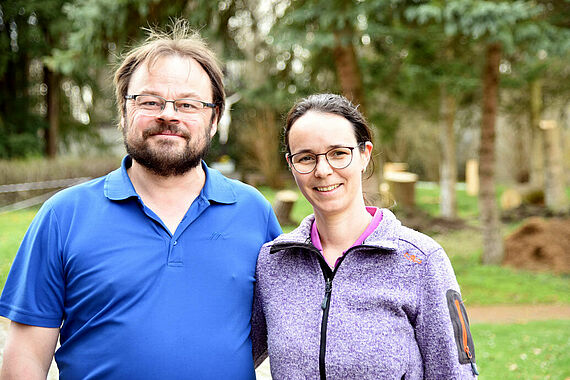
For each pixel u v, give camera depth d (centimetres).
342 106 174
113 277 170
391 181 1675
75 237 174
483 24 700
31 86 1964
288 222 1242
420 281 163
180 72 181
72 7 877
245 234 189
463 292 866
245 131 2058
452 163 1603
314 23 850
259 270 185
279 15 906
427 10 709
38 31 1691
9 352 171
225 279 179
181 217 184
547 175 1695
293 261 178
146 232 176
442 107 1566
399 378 157
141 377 166
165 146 176
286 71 1039
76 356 172
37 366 171
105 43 881
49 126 1941
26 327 172
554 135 1683
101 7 812
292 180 2136
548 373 431
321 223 178
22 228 1060
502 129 2452
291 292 174
